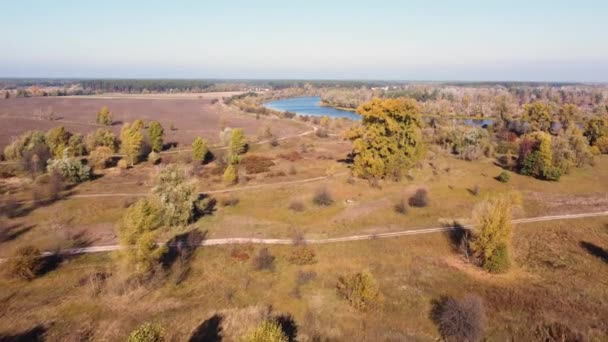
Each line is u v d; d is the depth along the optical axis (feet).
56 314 114.52
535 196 225.15
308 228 180.24
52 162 251.19
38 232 171.42
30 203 206.59
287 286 132.67
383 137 242.78
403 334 108.58
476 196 223.30
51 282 131.64
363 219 189.57
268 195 228.43
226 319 113.80
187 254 154.10
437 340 106.93
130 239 128.98
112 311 116.88
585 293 126.72
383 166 244.83
